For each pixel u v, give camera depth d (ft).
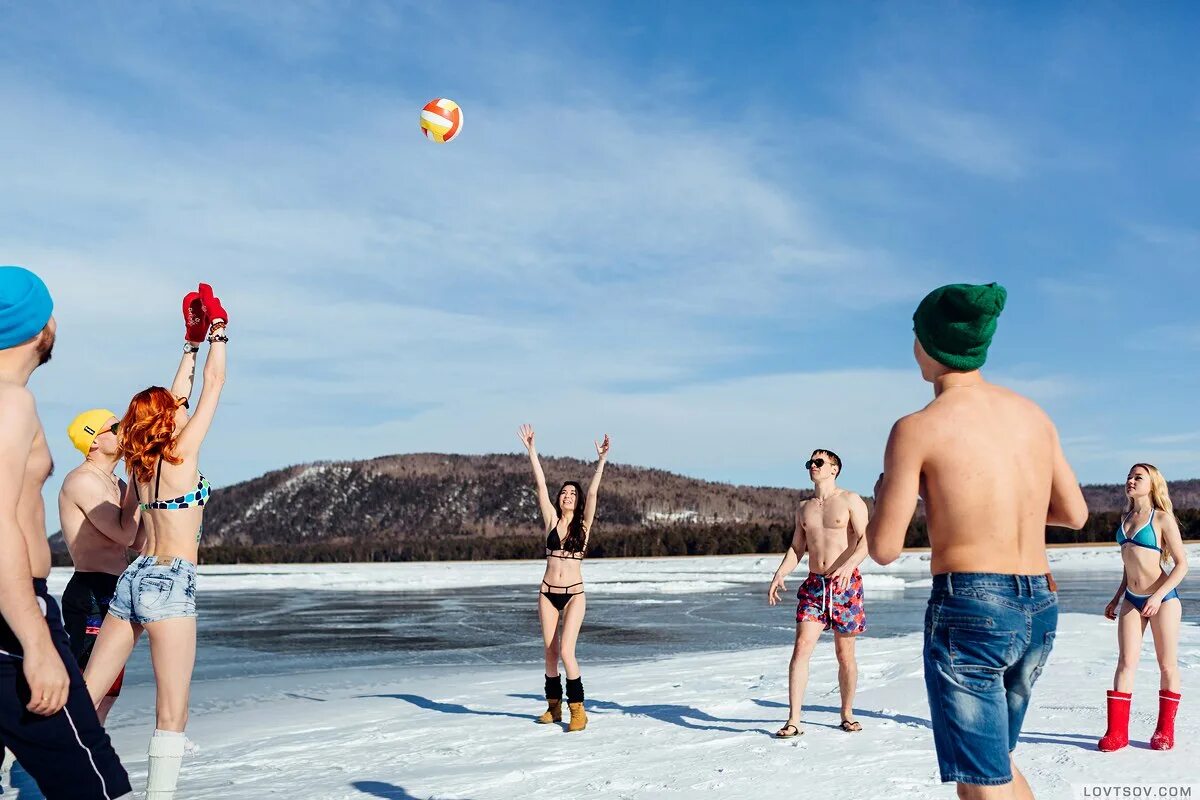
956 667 10.14
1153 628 19.92
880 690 28.55
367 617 71.72
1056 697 25.41
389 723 27.20
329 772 20.85
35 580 11.27
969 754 9.98
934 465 10.35
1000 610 9.97
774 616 67.87
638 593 95.45
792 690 22.85
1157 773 17.74
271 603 88.84
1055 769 18.13
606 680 34.53
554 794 17.99
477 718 27.35
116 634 15.35
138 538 17.44
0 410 10.32
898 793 16.97
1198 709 23.49
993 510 10.14
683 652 47.14
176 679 15.15
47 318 11.56
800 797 16.98
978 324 10.57
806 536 23.50
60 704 10.50
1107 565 129.08
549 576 25.67
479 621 67.67
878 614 64.34
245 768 21.81
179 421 16.25
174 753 14.92
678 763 20.15
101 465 20.26
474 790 18.53
